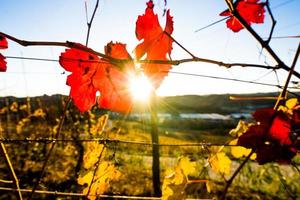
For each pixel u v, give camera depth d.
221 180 6.30
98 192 1.20
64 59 0.76
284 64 0.85
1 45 0.71
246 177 7.50
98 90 0.76
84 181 1.22
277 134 0.85
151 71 0.77
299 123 0.83
